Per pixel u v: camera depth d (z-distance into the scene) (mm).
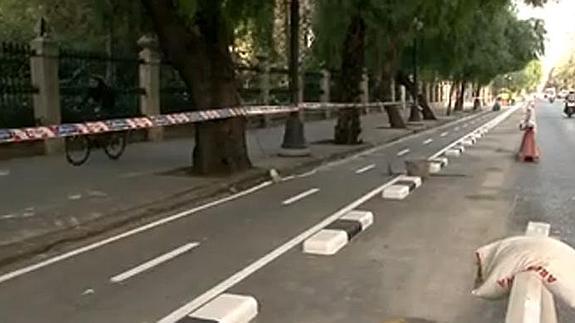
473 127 63594
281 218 17484
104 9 27375
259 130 49062
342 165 30500
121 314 10148
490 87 195875
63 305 10562
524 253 6602
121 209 17516
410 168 25844
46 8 49438
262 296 11047
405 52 65625
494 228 16422
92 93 33531
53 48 30375
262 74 52812
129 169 25219
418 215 18078
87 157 27734
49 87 30141
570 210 18953
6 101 28641
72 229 15258
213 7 23344
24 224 15578
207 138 24109
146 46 37812
